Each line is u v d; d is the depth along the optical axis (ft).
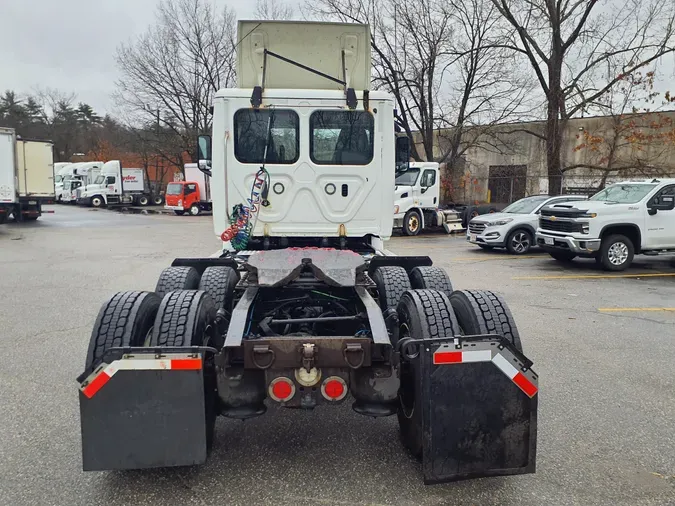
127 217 97.19
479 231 47.09
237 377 9.89
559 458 11.25
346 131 18.61
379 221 19.12
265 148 18.40
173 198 104.47
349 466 10.90
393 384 9.96
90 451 9.16
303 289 13.43
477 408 9.38
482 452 9.44
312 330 12.85
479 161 92.79
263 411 10.11
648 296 28.53
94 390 9.08
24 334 20.44
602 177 70.03
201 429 9.21
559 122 71.77
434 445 9.34
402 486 10.15
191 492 9.89
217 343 12.25
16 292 28.63
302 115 18.35
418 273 15.70
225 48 125.39
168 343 10.12
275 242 19.26
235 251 18.56
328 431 12.55
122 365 9.09
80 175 141.28
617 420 13.09
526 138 86.84
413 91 86.38
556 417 13.25
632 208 36.63
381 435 12.35
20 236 60.59
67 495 9.73
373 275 16.10
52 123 248.93
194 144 128.16
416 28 82.28
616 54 67.26
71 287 30.12
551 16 69.15
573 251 36.96
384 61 84.99
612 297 28.19
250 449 11.63
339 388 9.70
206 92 128.57
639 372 16.52
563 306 25.93
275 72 19.69
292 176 18.56
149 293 11.60
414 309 10.96
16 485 10.03
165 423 9.19
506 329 10.69
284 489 10.02
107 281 32.01
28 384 15.20
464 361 9.33
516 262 41.06
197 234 64.34
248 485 10.16
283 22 19.48
